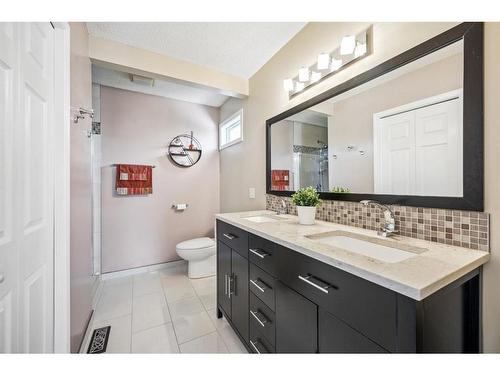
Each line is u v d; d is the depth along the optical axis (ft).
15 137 2.52
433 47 3.24
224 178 10.44
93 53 5.88
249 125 8.25
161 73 6.73
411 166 3.57
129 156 8.94
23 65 2.69
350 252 2.78
